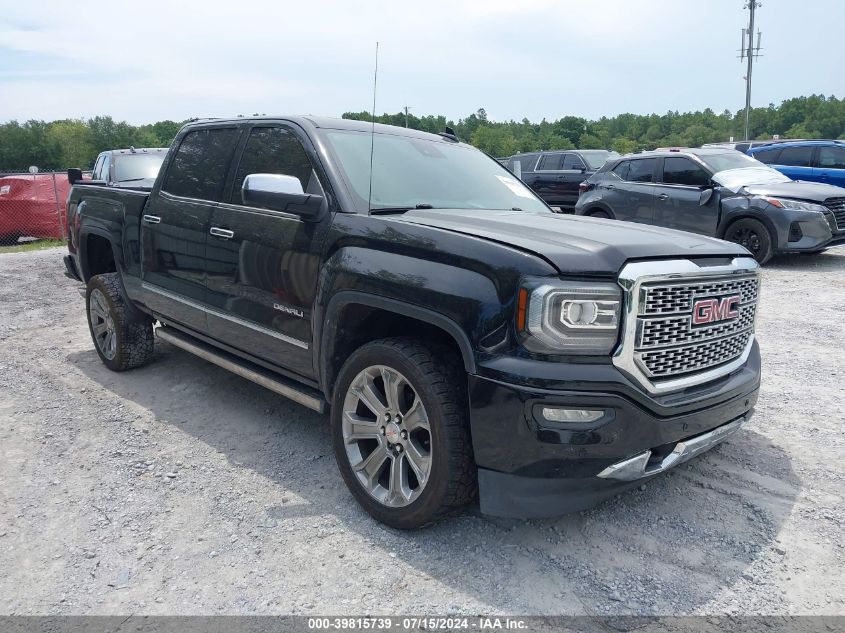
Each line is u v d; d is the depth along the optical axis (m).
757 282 3.37
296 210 3.42
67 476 3.68
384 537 3.06
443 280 2.85
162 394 4.96
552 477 2.65
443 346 3.01
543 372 2.59
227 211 4.10
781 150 14.05
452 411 2.83
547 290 2.59
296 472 3.71
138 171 12.02
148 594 2.67
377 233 3.18
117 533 3.11
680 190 10.92
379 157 3.91
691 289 2.85
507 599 2.62
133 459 3.88
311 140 3.77
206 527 3.15
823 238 9.76
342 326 3.32
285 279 3.63
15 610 2.58
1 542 3.04
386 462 3.20
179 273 4.52
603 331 2.64
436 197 3.87
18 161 121.12
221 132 4.50
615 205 11.88
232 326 4.09
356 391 3.21
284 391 3.82
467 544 3.00
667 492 3.47
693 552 2.94
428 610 2.56
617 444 2.65
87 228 5.53
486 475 2.76
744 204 10.08
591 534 3.08
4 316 7.70
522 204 4.27
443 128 5.04
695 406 2.88
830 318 7.10
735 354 3.25
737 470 3.71
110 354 5.45
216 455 3.94
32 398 4.89
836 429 4.26
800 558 2.90
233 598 2.64
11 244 16.27
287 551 2.95
